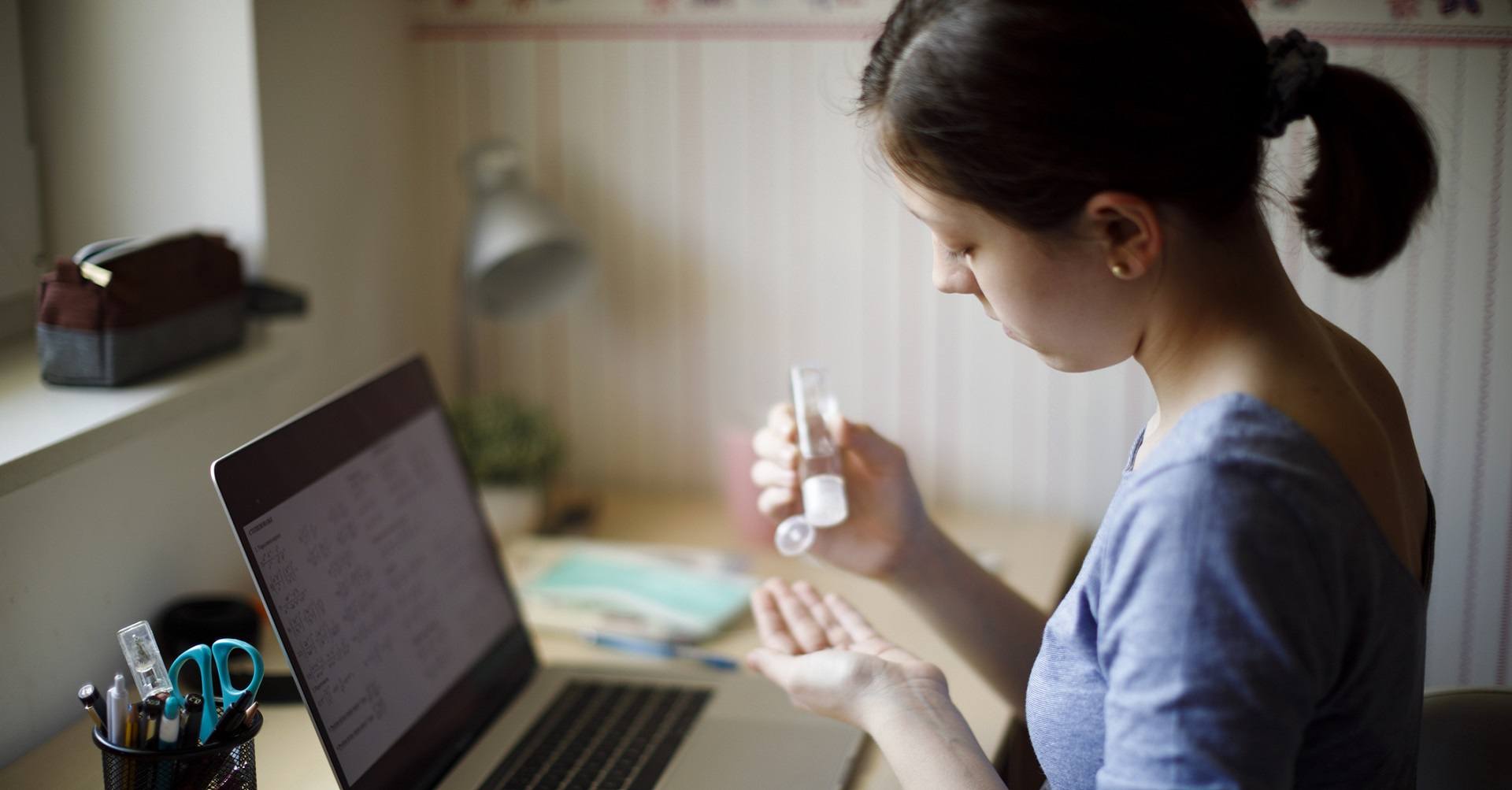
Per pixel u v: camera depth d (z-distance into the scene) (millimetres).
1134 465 737
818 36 1556
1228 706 564
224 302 1234
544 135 1675
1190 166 612
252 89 1289
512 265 1598
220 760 763
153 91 1305
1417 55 1396
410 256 1691
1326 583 582
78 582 1033
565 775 948
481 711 1033
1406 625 637
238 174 1311
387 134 1609
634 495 1742
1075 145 604
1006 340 1591
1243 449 589
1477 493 1484
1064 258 646
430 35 1669
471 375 1707
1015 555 1479
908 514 1015
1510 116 1381
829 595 1018
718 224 1646
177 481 1173
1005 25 607
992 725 1052
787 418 1082
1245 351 643
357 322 1548
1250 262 657
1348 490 601
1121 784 587
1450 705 916
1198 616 573
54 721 1010
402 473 1054
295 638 844
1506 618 1503
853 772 965
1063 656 722
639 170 1656
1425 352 1463
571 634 1241
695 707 1066
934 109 628
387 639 952
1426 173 673
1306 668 575
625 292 1703
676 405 1724
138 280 1107
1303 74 629
